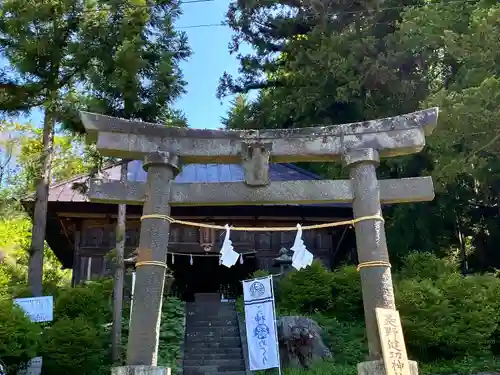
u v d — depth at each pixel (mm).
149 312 7051
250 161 7898
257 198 7742
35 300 12023
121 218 13688
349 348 12914
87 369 11742
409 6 19547
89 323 12711
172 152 7879
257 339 12141
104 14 14617
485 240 20844
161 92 14070
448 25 16406
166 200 7625
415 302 12070
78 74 14875
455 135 13578
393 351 6758
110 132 7863
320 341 12945
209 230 18547
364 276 7320
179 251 18406
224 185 7793
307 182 7820
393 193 7801
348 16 21078
